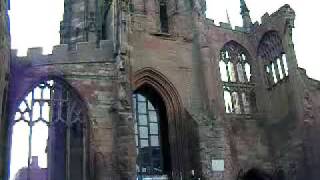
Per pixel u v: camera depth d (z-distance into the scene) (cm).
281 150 5300
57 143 4419
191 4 5522
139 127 4875
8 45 3784
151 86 4984
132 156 3903
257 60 5941
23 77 4031
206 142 4578
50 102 4047
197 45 5297
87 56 4247
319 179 4719
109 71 4250
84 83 4144
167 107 4953
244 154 5334
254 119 5625
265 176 5375
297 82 5181
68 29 5825
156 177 4706
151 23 5228
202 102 5038
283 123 5350
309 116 4997
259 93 5788
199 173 4472
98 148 3922
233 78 5772
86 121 4025
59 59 4166
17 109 3931
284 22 5456
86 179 3850
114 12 4625
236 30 6016
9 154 3762
